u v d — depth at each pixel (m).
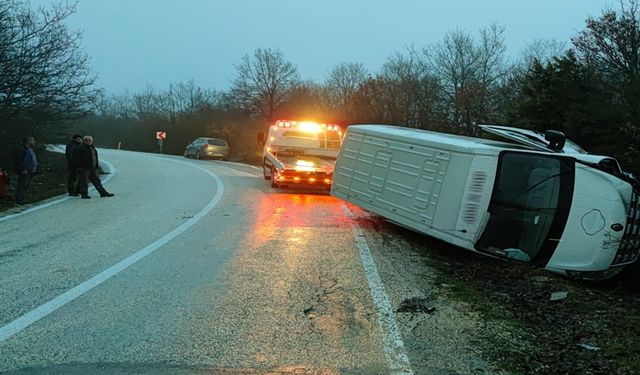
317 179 15.30
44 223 9.88
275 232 9.50
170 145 55.75
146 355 4.19
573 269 7.25
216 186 16.84
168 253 7.64
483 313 5.52
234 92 40.00
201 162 30.80
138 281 6.21
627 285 7.64
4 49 15.32
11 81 15.60
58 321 4.86
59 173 19.02
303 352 4.36
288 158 16.44
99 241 8.35
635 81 12.82
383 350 4.45
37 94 16.55
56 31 16.64
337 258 7.71
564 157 7.51
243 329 4.82
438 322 5.19
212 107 54.94
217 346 4.41
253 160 34.56
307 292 6.00
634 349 4.64
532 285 7.02
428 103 29.84
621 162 12.75
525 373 4.12
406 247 8.71
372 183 9.88
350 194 10.51
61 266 6.79
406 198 8.94
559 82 15.16
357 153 10.48
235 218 10.85
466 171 7.89
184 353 4.25
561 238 7.35
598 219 7.09
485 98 28.06
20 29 15.89
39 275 6.36
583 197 7.27
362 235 9.49
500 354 4.47
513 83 27.66
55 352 4.19
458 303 5.82
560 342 4.83
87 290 5.80
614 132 13.45
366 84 31.47
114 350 4.26
